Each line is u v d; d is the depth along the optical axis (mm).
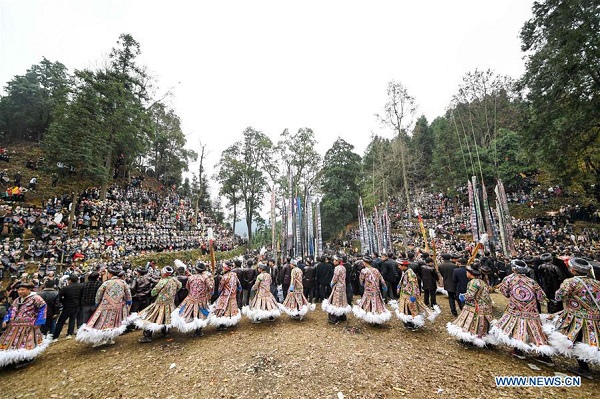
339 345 5922
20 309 5500
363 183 43219
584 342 4383
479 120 34094
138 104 28156
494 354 5414
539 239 23500
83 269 14508
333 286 7637
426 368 4852
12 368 5383
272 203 16797
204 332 7070
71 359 5750
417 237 29594
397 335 6590
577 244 22281
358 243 36219
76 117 21094
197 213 33062
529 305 5012
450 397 3969
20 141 37125
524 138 17844
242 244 39000
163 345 6262
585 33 13305
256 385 4398
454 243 25109
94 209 21578
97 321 6031
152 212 25812
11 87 37656
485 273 5836
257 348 5828
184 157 43188
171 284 6703
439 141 40344
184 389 4371
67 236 17703
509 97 33375
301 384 4387
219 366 5070
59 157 20031
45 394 4422
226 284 7262
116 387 4527
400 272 9750
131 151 29750
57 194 24719
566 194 29078
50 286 7523
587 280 4586
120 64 28875
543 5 15219
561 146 15930
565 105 15367
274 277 10891
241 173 39281
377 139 32625
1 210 19219
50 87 40375
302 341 6164
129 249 18609
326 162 41250
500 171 30328
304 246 18297
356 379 4496
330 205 36594
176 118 42219
